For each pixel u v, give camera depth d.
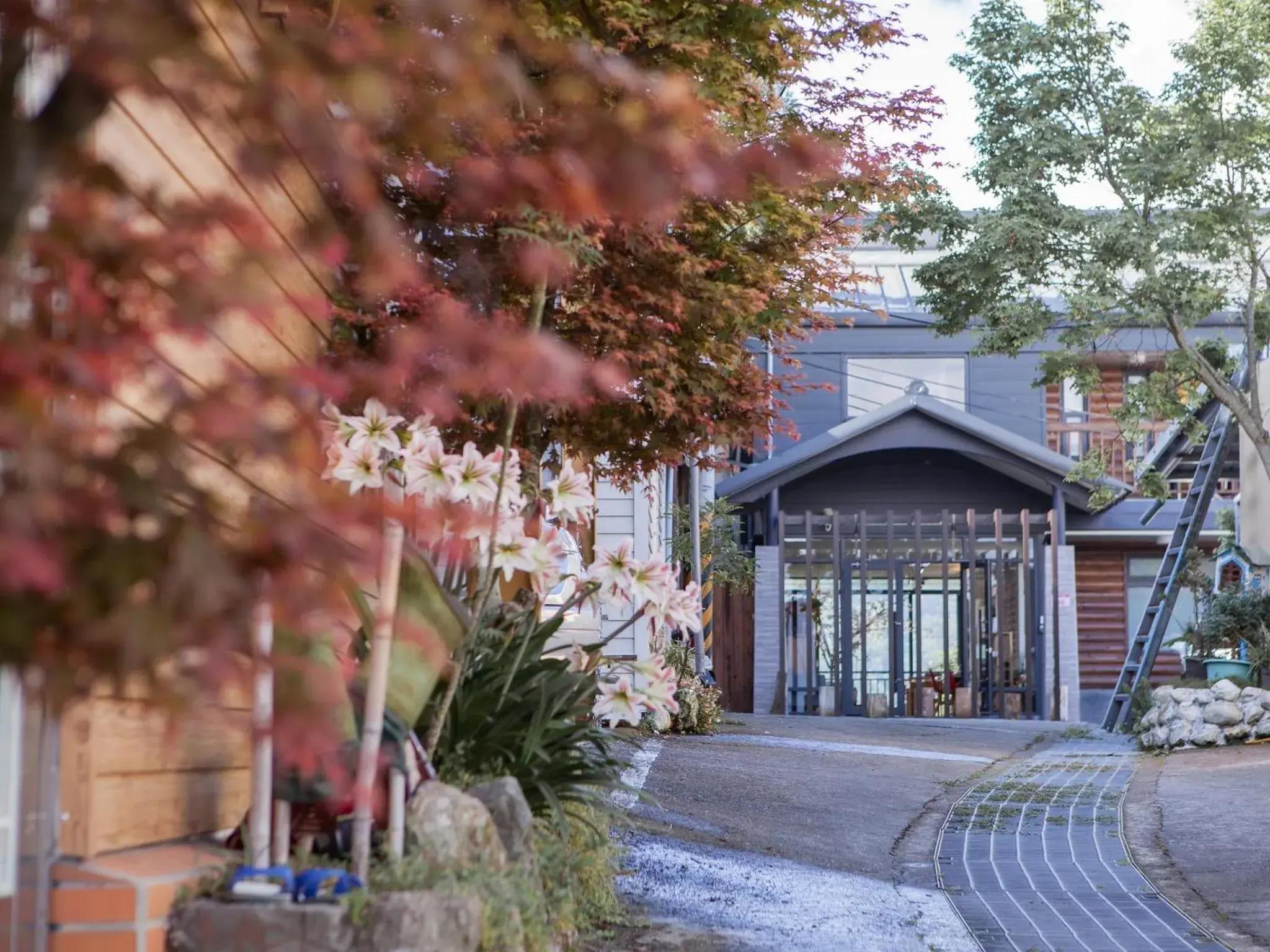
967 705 27.33
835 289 9.05
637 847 8.09
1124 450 31.48
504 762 5.87
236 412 1.91
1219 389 20.17
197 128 4.21
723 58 7.45
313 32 2.02
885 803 11.48
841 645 27.66
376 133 2.27
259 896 3.91
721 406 8.49
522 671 6.03
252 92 1.91
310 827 4.48
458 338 2.22
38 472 1.70
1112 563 31.39
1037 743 18.36
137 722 4.07
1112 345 31.14
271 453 1.98
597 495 16.56
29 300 2.02
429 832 4.48
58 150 1.88
